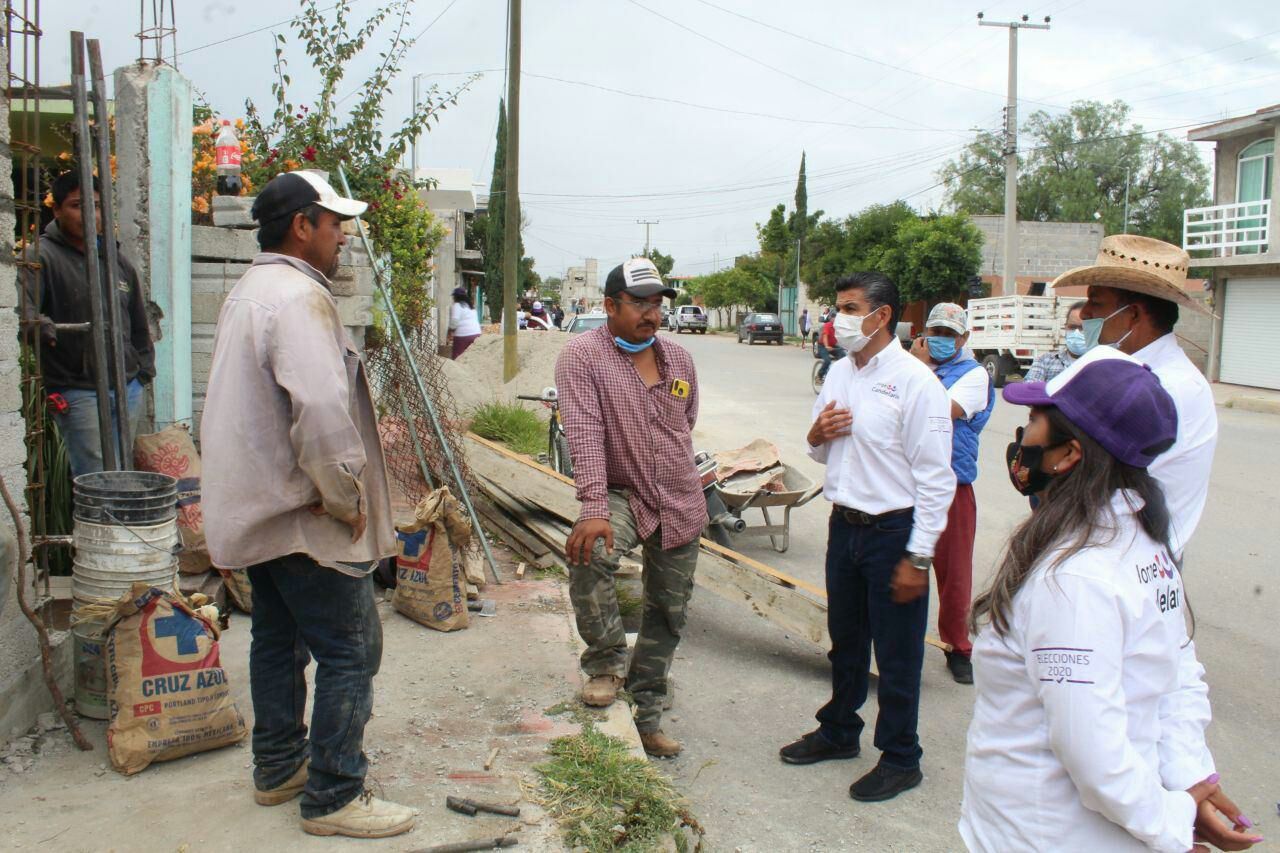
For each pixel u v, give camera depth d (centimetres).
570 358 397
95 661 364
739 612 636
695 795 400
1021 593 189
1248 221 2462
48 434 457
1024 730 191
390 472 625
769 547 807
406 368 648
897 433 390
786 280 5962
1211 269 2458
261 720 311
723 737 456
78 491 358
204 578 476
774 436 1386
